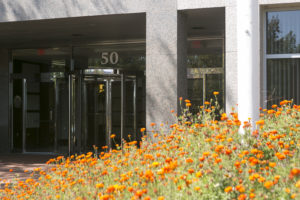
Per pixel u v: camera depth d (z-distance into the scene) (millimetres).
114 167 4590
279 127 5137
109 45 12352
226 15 7770
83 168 5379
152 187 3570
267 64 7965
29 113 13430
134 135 11555
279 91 7883
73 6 8828
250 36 5352
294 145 4574
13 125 13648
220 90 11109
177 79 8172
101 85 11828
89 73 11969
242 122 5309
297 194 2969
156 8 8289
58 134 12945
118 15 8711
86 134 11992
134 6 8430
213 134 5031
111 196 3480
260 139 4695
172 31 8188
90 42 12578
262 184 3389
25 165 10438
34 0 9117
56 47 13117
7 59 13719
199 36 11320
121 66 12180
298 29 7805
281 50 7887
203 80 11258
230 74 7707
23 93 13539
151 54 8305
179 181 3697
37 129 13297
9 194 5336
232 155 4090
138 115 11648
